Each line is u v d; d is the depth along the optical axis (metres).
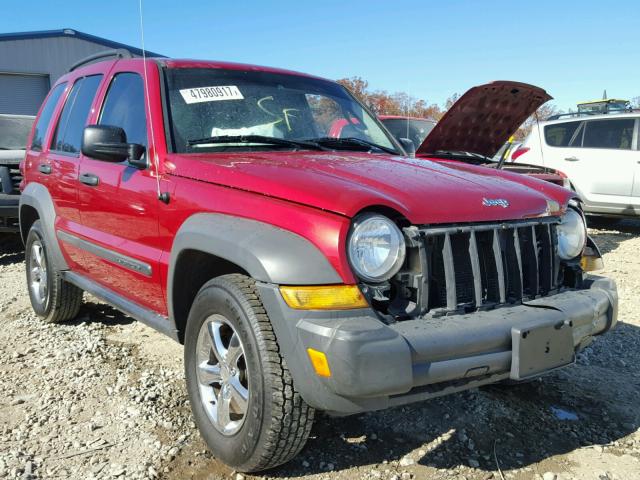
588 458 2.89
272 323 2.37
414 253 2.48
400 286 2.49
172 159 3.14
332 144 3.59
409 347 2.26
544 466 2.82
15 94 23.95
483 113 4.35
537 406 3.42
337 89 4.26
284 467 2.76
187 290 3.08
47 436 3.04
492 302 2.72
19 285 6.21
